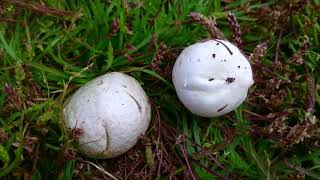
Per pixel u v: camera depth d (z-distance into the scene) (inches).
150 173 10.2
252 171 10.9
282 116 10.7
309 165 11.4
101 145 9.4
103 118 9.3
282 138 10.8
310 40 11.8
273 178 10.9
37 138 9.7
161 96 11.0
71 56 11.1
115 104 9.4
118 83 9.7
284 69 11.4
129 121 9.4
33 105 9.8
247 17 12.0
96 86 9.7
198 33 11.4
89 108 9.4
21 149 9.4
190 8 11.4
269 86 11.1
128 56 10.7
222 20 11.9
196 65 9.6
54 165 9.8
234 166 10.8
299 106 11.6
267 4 12.2
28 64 10.4
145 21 11.0
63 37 10.8
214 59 9.6
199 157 10.5
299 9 11.6
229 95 9.7
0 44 10.4
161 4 11.5
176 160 10.7
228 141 10.5
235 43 11.0
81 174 9.9
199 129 10.9
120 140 9.4
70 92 10.5
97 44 11.0
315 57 11.7
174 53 10.9
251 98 11.2
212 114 10.0
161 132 10.8
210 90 9.6
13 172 9.7
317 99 11.3
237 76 9.7
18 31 10.7
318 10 11.9
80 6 11.1
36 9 10.6
